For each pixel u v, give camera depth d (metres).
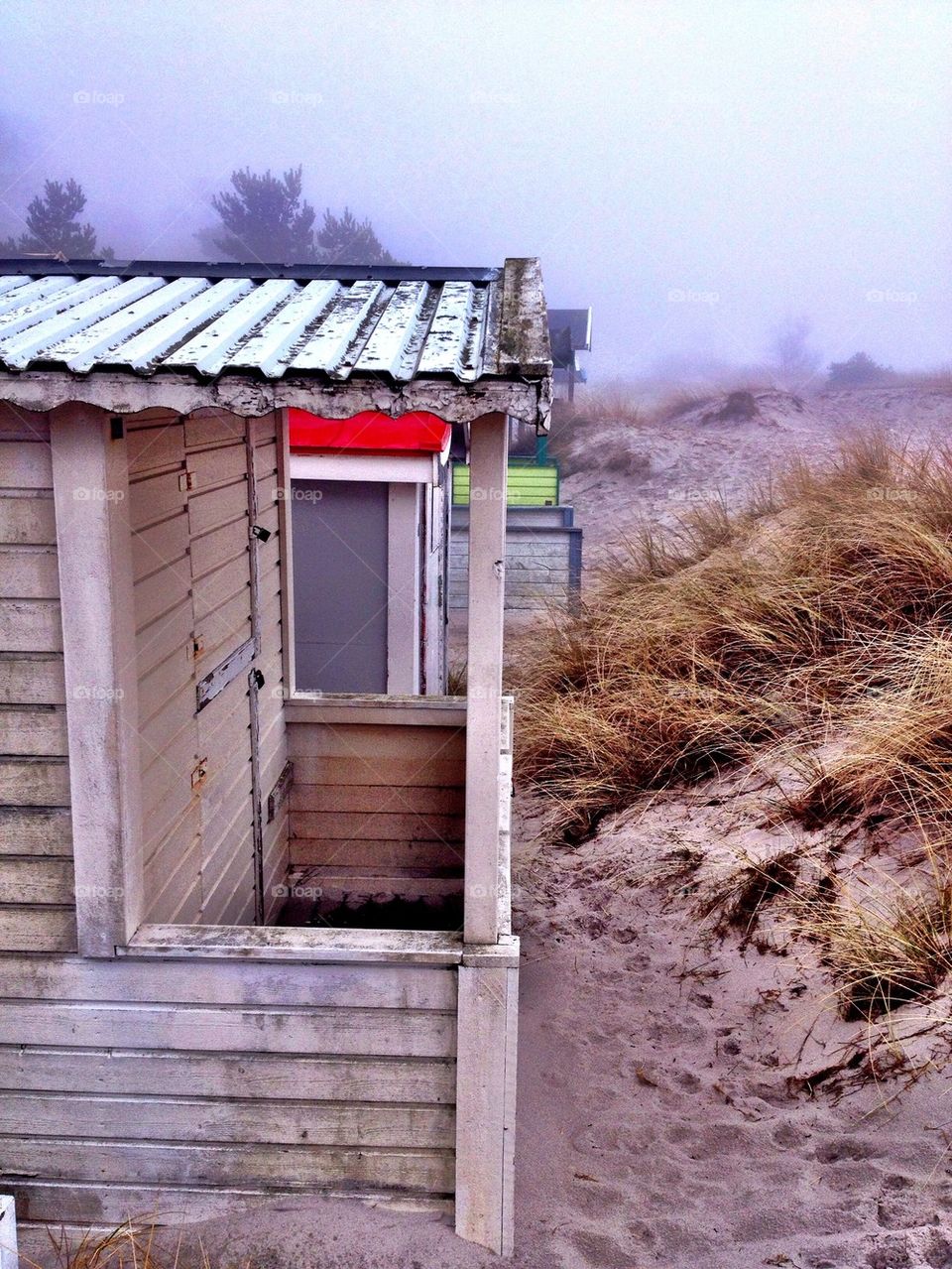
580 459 23.25
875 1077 3.78
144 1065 3.00
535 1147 3.72
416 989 2.91
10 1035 3.01
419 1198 3.09
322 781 5.49
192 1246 2.99
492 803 2.83
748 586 7.43
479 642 2.76
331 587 7.83
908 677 5.70
